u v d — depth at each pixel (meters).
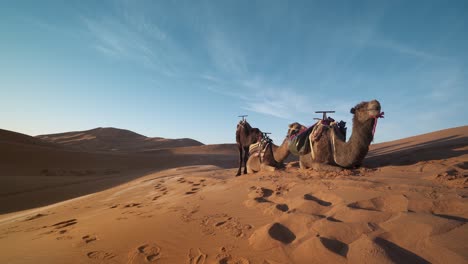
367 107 6.83
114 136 137.62
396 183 4.99
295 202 4.76
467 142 9.27
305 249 3.03
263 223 4.16
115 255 3.78
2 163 34.56
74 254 4.00
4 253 4.72
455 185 4.54
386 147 19.45
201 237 4.00
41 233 6.08
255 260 3.08
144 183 14.77
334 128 7.98
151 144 130.50
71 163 39.91
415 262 2.47
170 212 5.66
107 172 36.62
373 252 2.65
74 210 9.78
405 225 3.08
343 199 4.42
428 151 9.20
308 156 8.54
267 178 7.76
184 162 44.50
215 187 8.06
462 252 2.43
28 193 21.50
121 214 6.51
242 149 11.81
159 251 3.71
